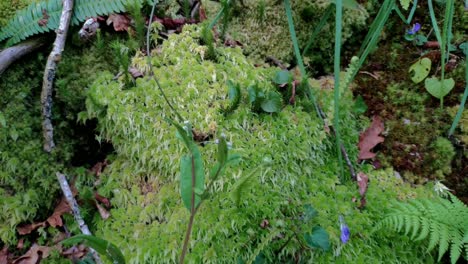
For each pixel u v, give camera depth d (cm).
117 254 142
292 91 224
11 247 209
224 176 195
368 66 262
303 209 197
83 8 226
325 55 267
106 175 226
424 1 271
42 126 225
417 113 243
